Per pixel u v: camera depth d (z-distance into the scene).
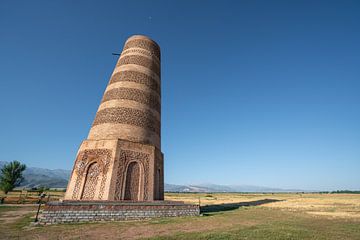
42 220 15.12
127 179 20.36
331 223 17.59
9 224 15.19
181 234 12.36
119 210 17.30
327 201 49.44
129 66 25.75
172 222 16.62
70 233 12.45
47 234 12.16
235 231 13.43
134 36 28.50
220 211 27.52
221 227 14.88
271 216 22.03
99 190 19.41
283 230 13.97
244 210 29.00
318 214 24.09
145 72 26.11
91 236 11.78
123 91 24.03
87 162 20.69
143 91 24.88
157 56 29.00
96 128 22.75
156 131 24.78
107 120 22.58
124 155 20.80
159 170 24.23
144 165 21.61
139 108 23.78
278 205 38.47
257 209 30.55
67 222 15.59
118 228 13.98
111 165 19.98
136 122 22.97
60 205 15.70
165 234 12.38
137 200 20.16
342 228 15.26
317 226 16.02
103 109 23.56
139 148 21.86
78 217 15.97
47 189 67.69
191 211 20.92
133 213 17.78
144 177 21.20
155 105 25.66
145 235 12.10
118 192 19.42
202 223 16.48
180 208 20.25
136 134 22.45
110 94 24.25
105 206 16.91
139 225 15.12
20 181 54.66
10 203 33.81
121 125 22.27
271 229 14.28
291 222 17.89
